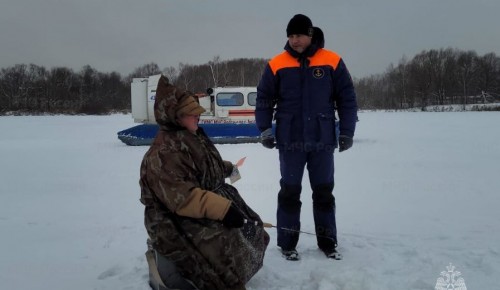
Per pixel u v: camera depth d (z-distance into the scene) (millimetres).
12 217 5770
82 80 86938
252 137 16062
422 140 16281
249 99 16172
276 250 4234
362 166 10031
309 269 3746
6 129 26781
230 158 11820
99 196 7137
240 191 7277
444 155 11836
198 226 2967
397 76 80062
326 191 4094
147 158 3004
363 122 29578
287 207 4090
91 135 21531
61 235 4914
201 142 3141
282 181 4148
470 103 74375
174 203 2867
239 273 3066
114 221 5500
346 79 4117
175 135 3027
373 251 4176
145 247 4461
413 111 61500
